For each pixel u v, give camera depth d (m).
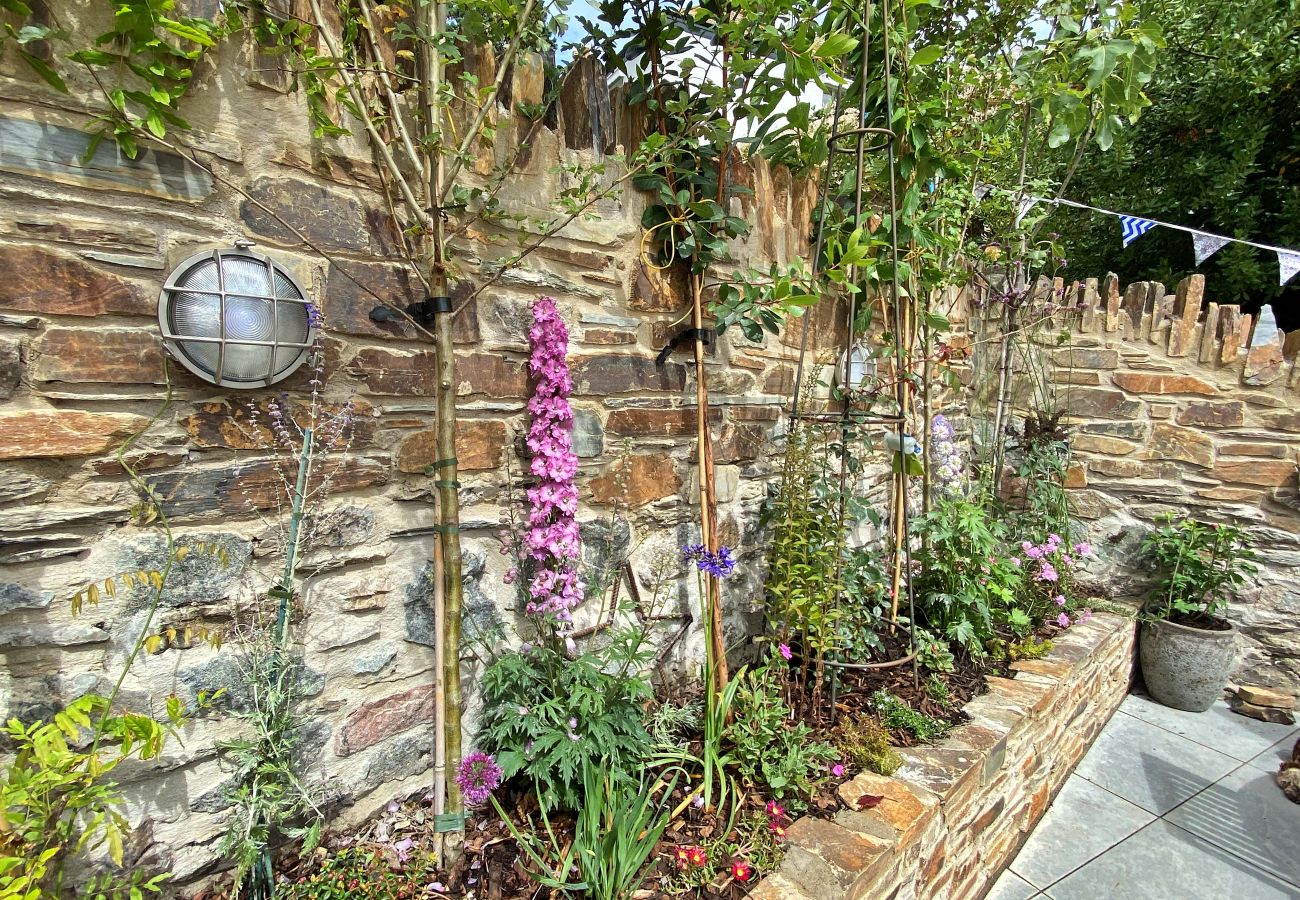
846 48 1.67
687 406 2.39
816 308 2.96
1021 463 4.04
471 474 1.77
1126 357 3.98
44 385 1.14
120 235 1.20
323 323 1.46
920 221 2.65
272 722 1.37
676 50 2.07
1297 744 3.00
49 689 1.18
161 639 1.23
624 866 1.47
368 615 1.60
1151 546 3.82
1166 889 2.34
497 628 1.85
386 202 1.55
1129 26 2.25
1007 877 2.38
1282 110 4.79
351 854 1.50
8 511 1.12
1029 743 2.48
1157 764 3.10
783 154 2.64
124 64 1.17
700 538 2.47
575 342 2.00
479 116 1.52
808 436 2.40
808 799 1.83
